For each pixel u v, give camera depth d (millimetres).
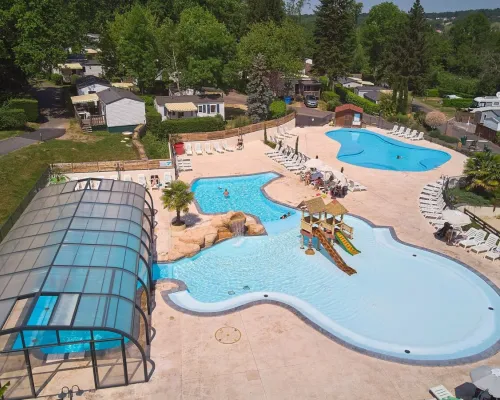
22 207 29281
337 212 27781
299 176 41969
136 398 16266
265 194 37250
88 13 98250
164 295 22625
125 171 37719
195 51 62781
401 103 74500
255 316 21188
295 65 78000
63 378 16953
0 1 50344
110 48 77375
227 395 16469
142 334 19469
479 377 15219
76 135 49156
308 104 78812
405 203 35562
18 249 20016
